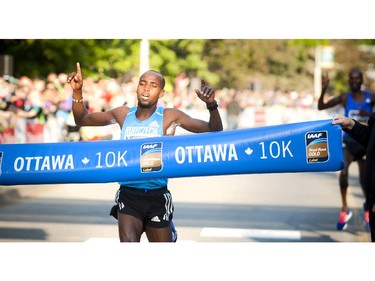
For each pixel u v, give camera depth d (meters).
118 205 5.61
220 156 5.93
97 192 13.18
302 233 8.91
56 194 12.76
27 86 16.95
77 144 6.02
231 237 8.55
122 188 5.68
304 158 5.90
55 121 17.59
